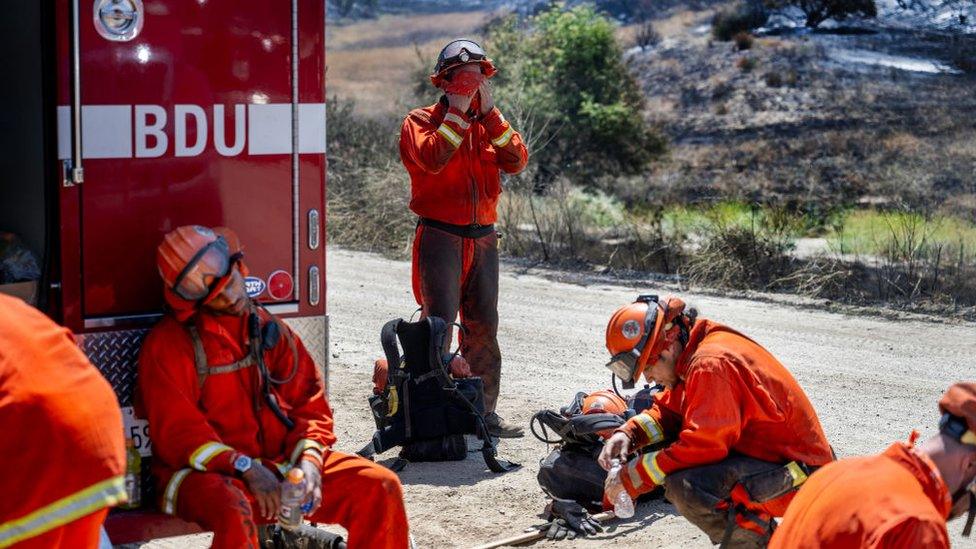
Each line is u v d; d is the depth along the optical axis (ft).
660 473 14.15
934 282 38.47
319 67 17.29
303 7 17.03
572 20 72.64
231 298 14.44
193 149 16.31
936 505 9.98
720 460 14.15
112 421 9.23
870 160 73.92
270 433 14.97
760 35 99.86
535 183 58.75
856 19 99.66
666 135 82.43
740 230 42.98
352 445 23.21
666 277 42.39
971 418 9.86
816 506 10.20
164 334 14.51
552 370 29.58
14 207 17.28
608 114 69.51
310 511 14.12
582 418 18.53
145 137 15.92
